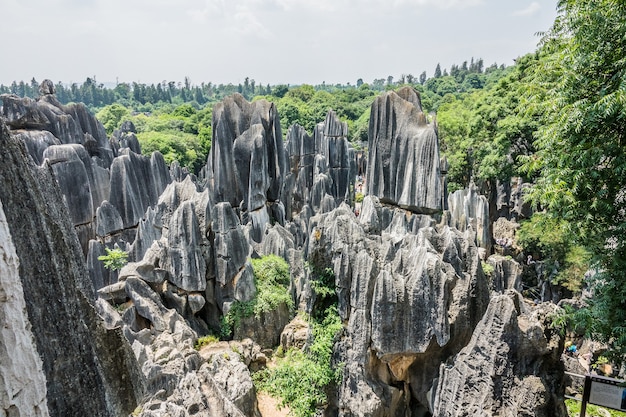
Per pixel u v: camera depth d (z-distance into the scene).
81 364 5.16
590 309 12.12
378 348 12.77
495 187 43.50
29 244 4.65
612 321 11.66
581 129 12.12
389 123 24.52
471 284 13.10
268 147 32.00
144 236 24.42
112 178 30.20
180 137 74.25
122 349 6.11
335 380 14.12
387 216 23.97
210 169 31.78
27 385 4.06
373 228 19.12
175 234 19.39
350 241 14.64
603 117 11.08
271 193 32.62
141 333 17.27
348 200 42.53
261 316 20.38
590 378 12.05
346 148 42.94
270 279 21.81
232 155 30.62
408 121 24.03
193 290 19.64
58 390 4.81
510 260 25.97
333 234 14.80
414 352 12.73
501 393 10.09
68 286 5.25
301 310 21.12
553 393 10.27
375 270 13.17
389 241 14.62
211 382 13.17
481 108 44.62
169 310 18.72
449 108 88.12
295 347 18.73
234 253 20.27
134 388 6.31
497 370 10.11
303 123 103.81
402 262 13.45
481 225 29.12
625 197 11.73
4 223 3.89
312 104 122.00
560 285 28.19
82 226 28.31
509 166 39.00
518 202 39.88
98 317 5.86
